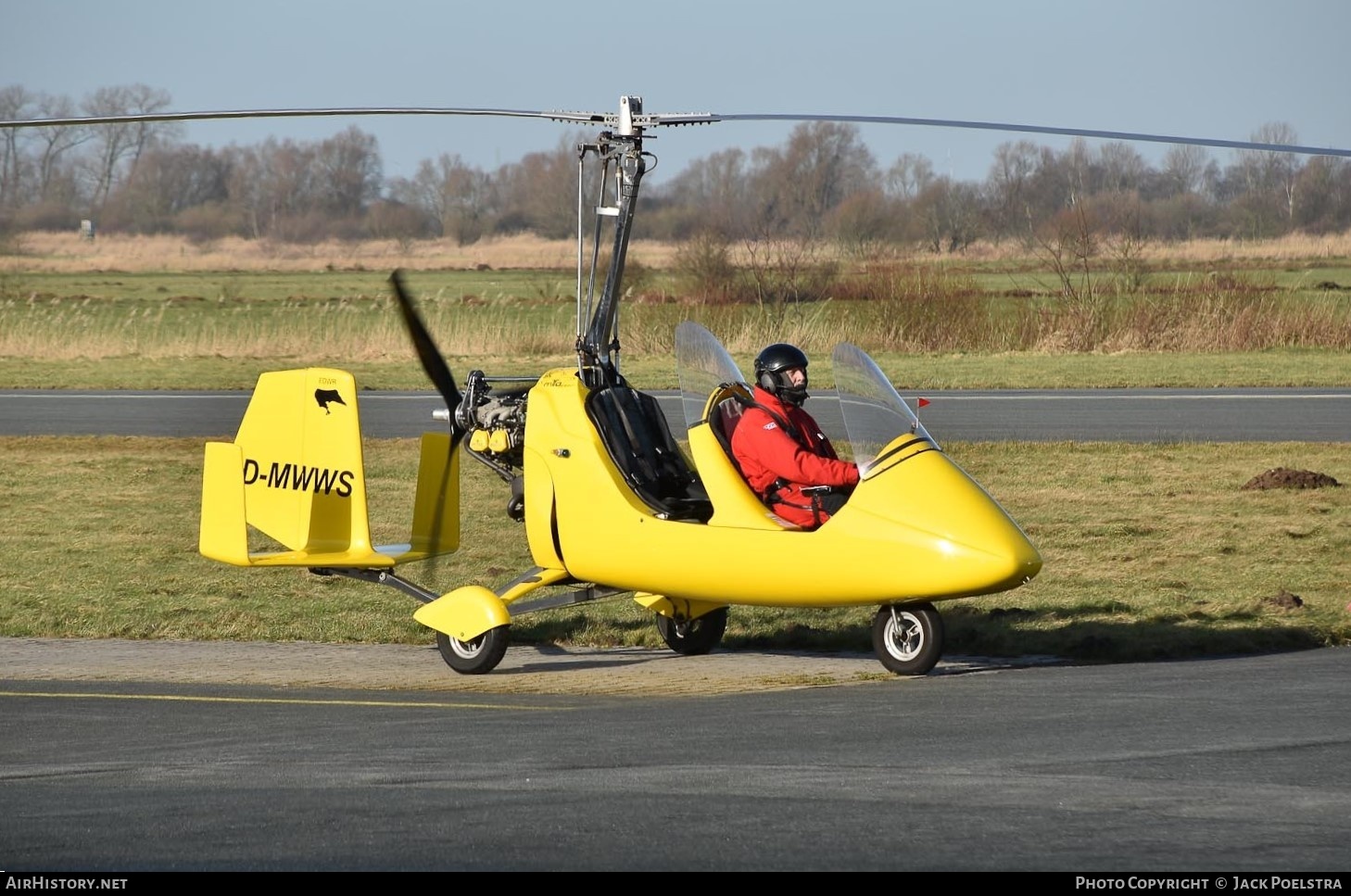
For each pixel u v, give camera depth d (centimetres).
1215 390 4903
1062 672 1636
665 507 1739
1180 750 1205
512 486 1934
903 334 6462
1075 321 6406
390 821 1052
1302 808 1028
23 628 2036
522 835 1007
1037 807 1044
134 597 2231
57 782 1206
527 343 6544
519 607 1809
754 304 6819
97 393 5300
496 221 17412
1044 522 2698
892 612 1666
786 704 1480
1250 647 1761
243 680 1722
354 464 1948
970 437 3828
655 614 2100
